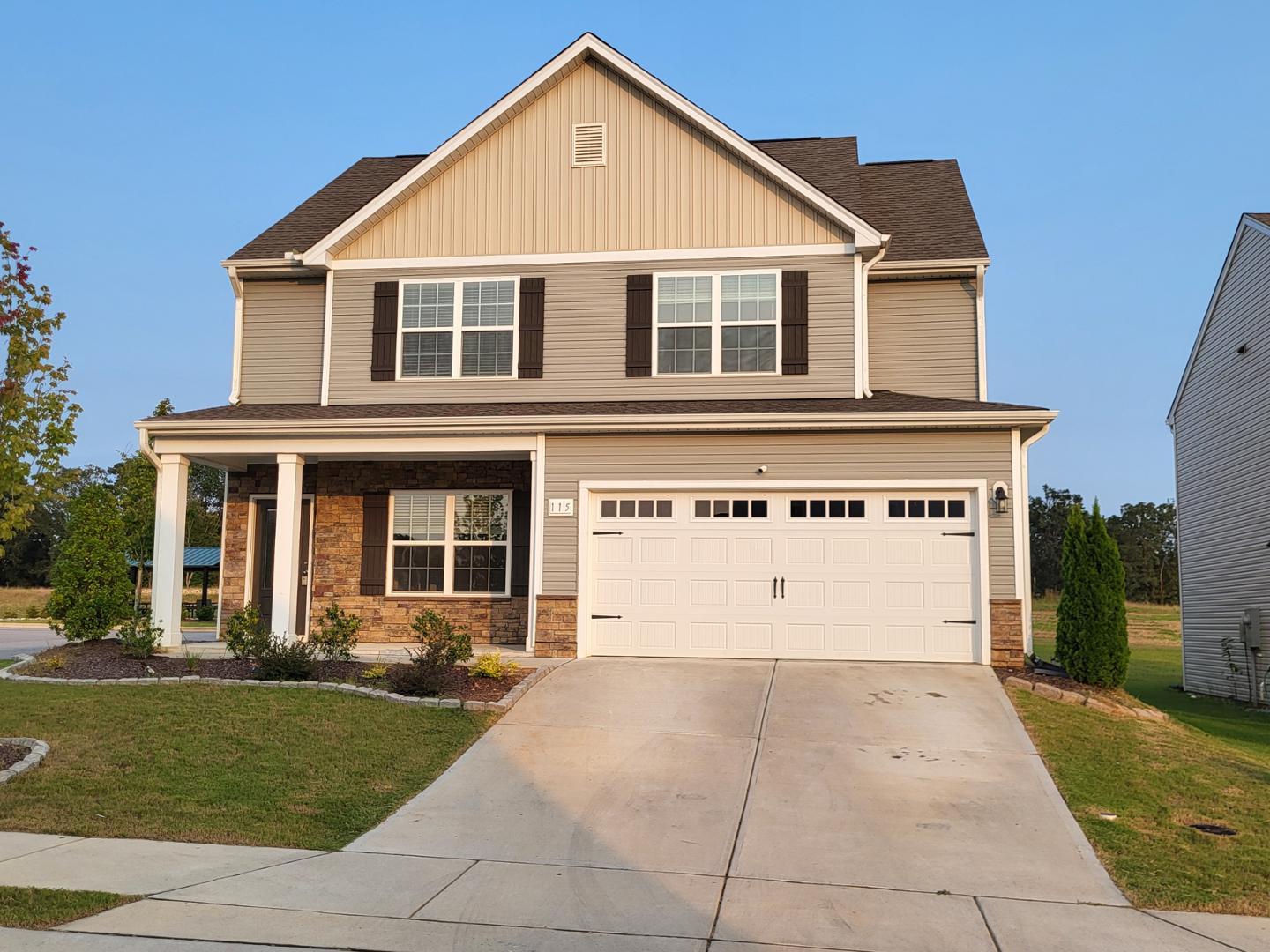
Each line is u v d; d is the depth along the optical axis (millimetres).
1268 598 19609
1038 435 14547
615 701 12000
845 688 12562
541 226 16719
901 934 6191
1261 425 19844
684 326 16219
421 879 7066
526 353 16469
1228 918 6621
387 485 17203
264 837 7871
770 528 14555
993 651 13867
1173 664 29609
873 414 14031
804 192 15906
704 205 16391
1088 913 6641
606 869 7344
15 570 60156
